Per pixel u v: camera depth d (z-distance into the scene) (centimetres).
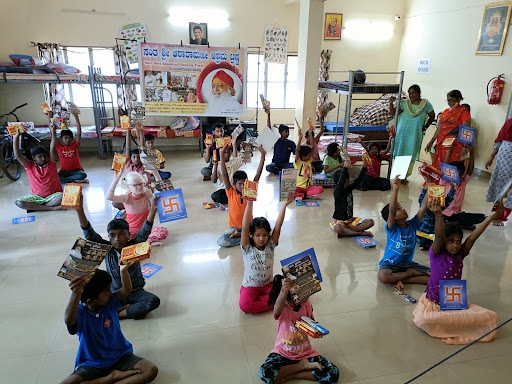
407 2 805
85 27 708
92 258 182
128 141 486
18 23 680
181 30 746
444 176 337
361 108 823
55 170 477
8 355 232
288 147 617
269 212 463
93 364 199
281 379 212
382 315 272
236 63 552
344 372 220
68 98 758
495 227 427
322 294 297
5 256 351
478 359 225
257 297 274
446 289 254
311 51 624
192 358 230
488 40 603
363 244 375
